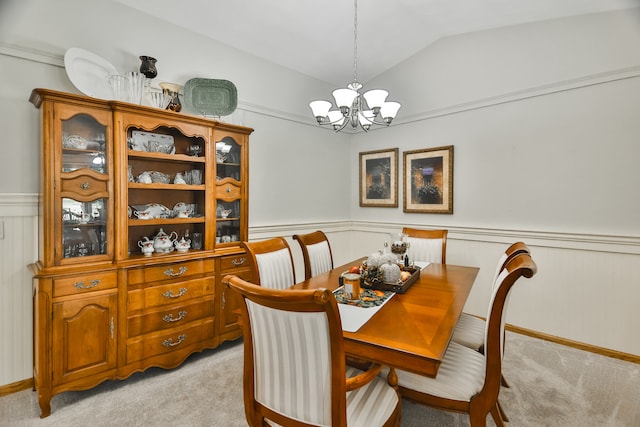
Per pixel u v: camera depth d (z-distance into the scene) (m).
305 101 3.92
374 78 4.18
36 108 2.11
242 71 3.26
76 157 2.01
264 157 3.51
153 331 2.22
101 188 2.06
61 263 1.91
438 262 2.85
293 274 2.33
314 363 1.01
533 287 2.95
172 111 2.36
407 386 1.42
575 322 2.73
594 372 2.29
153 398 1.99
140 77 2.31
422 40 3.52
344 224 4.48
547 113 2.86
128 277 2.11
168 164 2.62
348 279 1.70
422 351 1.13
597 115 2.60
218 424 1.75
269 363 1.12
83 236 2.05
